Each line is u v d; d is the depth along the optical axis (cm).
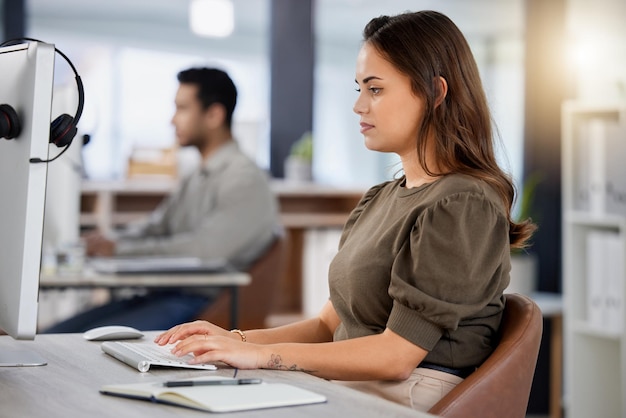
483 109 203
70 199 381
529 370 187
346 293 204
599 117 464
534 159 569
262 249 429
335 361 182
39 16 640
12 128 164
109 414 138
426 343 184
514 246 206
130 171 565
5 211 170
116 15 657
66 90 331
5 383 161
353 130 673
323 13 666
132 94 655
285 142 621
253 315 423
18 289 162
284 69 621
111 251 434
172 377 168
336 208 605
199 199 446
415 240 187
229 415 137
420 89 198
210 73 439
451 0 655
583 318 465
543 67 566
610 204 451
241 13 677
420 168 204
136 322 399
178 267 380
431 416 139
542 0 565
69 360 184
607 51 516
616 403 466
